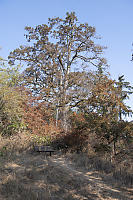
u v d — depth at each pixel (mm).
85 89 20719
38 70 23359
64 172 8883
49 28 23703
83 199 6848
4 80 14641
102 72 22828
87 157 11508
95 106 12688
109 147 11258
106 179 8680
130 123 11461
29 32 24141
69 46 24625
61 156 12070
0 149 11383
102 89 12688
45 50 23391
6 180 7184
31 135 14992
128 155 11805
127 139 11398
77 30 24453
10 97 14586
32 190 6875
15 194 6355
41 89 22531
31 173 8195
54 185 7543
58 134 15438
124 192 7574
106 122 11578
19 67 15656
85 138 13906
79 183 7934
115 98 12398
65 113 21047
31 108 17562
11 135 14328
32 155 11625
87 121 12320
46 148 12414
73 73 22938
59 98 21641
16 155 10805
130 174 9094
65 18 24219
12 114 14680
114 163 10711
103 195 7203
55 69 23078
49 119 19391
